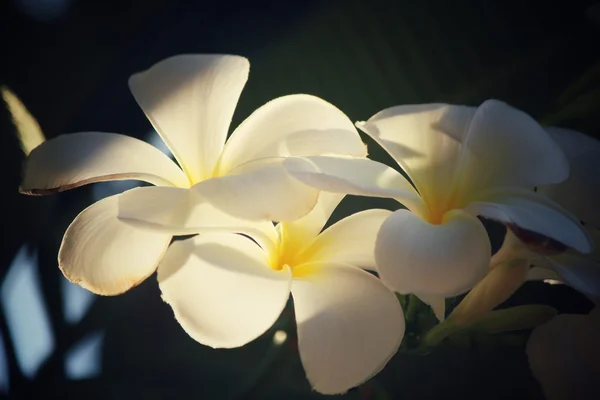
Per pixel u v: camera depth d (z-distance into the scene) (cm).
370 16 55
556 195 48
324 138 46
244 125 47
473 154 46
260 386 49
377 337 45
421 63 54
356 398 51
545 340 48
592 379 47
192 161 47
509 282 47
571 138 48
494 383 53
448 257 44
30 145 52
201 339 44
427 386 54
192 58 46
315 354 44
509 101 54
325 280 46
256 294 45
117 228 46
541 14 54
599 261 47
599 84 50
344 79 55
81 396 55
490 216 44
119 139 47
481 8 54
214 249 45
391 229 44
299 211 44
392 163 55
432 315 49
